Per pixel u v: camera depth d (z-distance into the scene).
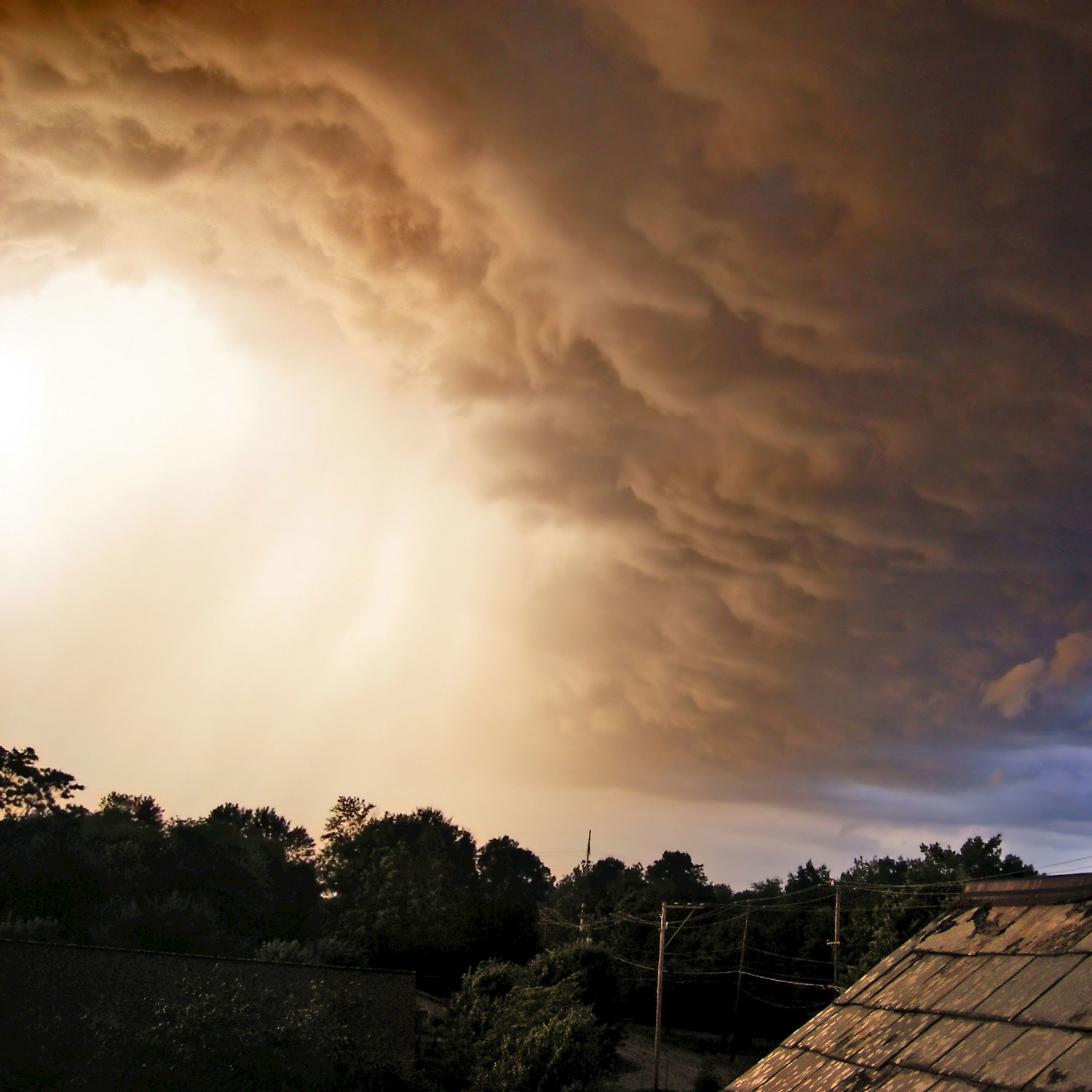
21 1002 21.66
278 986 24.72
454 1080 23.77
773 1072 4.62
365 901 56.94
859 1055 4.21
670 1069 43.81
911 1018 4.25
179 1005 20.84
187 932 44.06
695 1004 54.75
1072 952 3.90
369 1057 21.23
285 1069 20.03
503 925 54.53
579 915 62.81
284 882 67.56
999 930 4.57
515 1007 26.11
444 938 53.44
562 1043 23.59
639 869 105.81
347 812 72.75
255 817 91.88
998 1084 3.28
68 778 64.31
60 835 53.12
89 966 23.86
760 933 56.50
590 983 33.53
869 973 5.07
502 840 99.44
